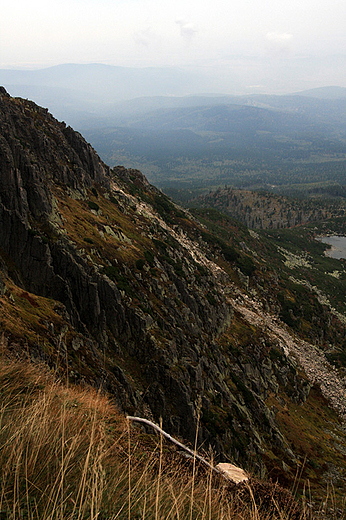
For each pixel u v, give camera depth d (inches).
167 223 5236.2
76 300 1980.8
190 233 5708.7
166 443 641.6
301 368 4357.8
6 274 1700.3
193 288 3321.9
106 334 2026.3
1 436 342.6
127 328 2102.6
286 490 451.8
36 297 1627.7
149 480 385.4
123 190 4564.5
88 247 2273.6
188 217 6304.1
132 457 451.8
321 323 6402.6
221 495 415.8
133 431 645.3
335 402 4183.1
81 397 585.0
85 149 3567.9
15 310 1347.2
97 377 1498.5
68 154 3302.2
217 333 3412.9
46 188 2274.9
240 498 435.2
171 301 2694.4
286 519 400.8
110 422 564.1
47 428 375.6
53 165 2918.3
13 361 588.4
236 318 4126.5
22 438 341.7
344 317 7578.7
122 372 1833.2
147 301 2410.2
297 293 6683.1
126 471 385.7
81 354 1549.0
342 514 378.6
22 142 2672.2
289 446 2847.0
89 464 349.7
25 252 1903.3
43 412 419.8
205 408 2171.5
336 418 3937.0
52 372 678.5
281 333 4995.1
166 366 2038.6
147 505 323.9
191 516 323.0
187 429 1958.7
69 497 293.7
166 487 372.5
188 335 2544.3
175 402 1980.8
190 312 2851.9
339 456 3011.8
